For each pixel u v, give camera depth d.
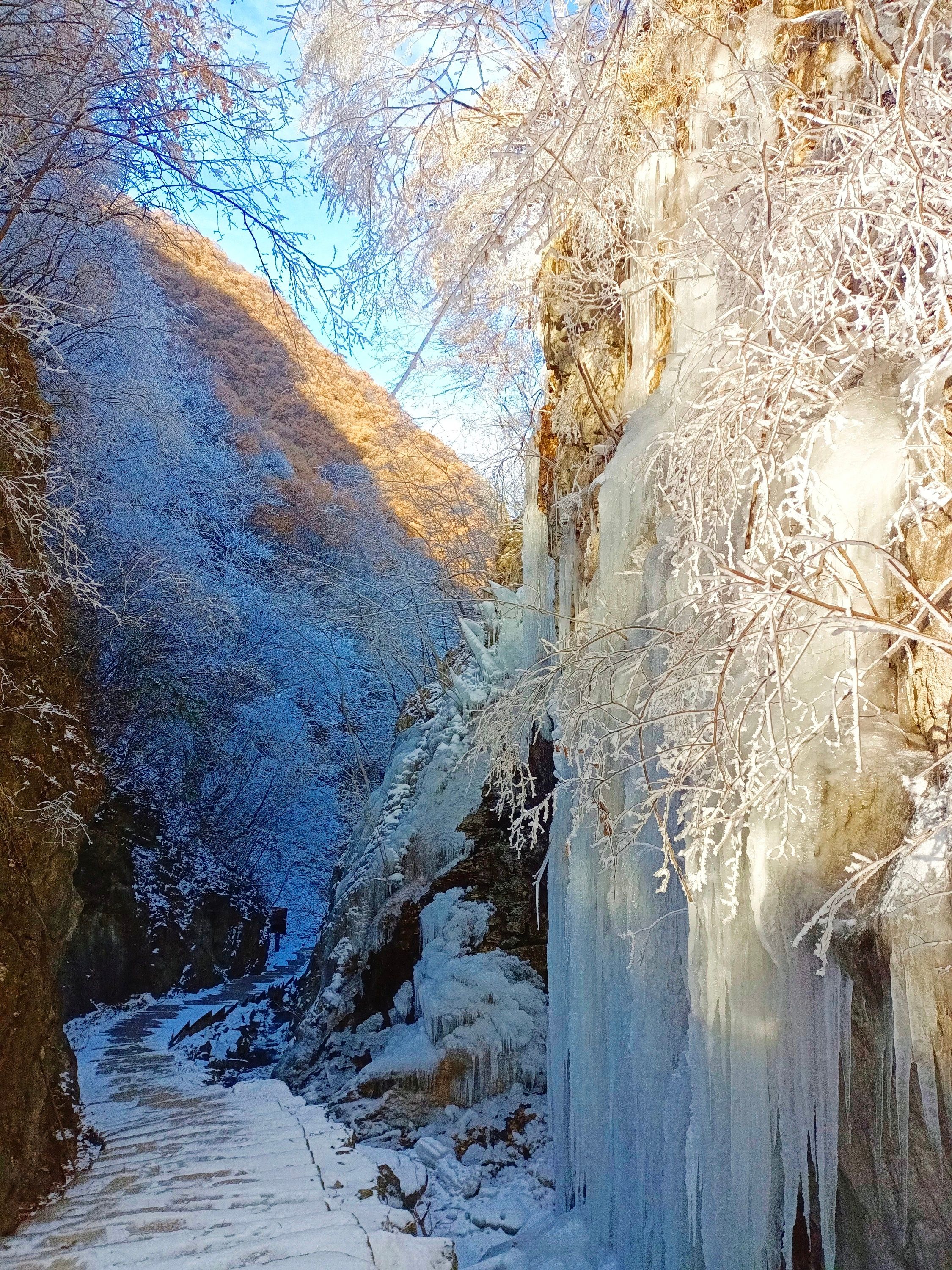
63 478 9.05
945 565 2.78
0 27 5.96
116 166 8.33
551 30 5.02
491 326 9.24
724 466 3.09
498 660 10.05
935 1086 2.45
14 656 5.40
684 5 4.90
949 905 2.45
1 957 4.39
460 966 7.75
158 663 14.46
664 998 4.29
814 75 4.02
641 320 5.54
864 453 3.02
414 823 9.20
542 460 7.67
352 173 6.02
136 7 6.45
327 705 17.59
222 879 15.68
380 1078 7.15
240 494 19.41
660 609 3.36
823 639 3.09
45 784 5.38
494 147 5.68
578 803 4.40
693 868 3.58
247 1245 3.56
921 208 2.31
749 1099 3.28
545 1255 4.84
